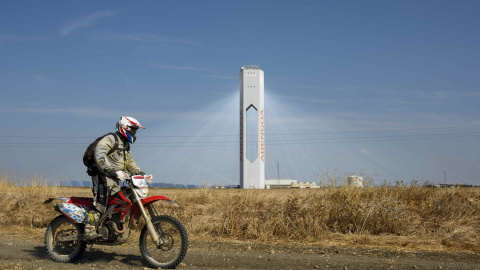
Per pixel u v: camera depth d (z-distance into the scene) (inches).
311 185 3198.8
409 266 289.3
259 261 303.4
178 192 741.3
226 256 317.4
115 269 280.4
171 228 296.0
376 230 453.7
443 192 597.6
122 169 296.8
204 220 482.9
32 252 329.1
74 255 299.6
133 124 296.0
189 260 303.3
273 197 625.9
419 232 449.7
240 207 534.3
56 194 658.8
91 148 292.2
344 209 482.6
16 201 563.8
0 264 289.6
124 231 290.7
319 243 396.5
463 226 462.0
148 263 289.4
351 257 320.5
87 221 293.9
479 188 632.4
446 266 289.3
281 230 434.9
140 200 287.3
